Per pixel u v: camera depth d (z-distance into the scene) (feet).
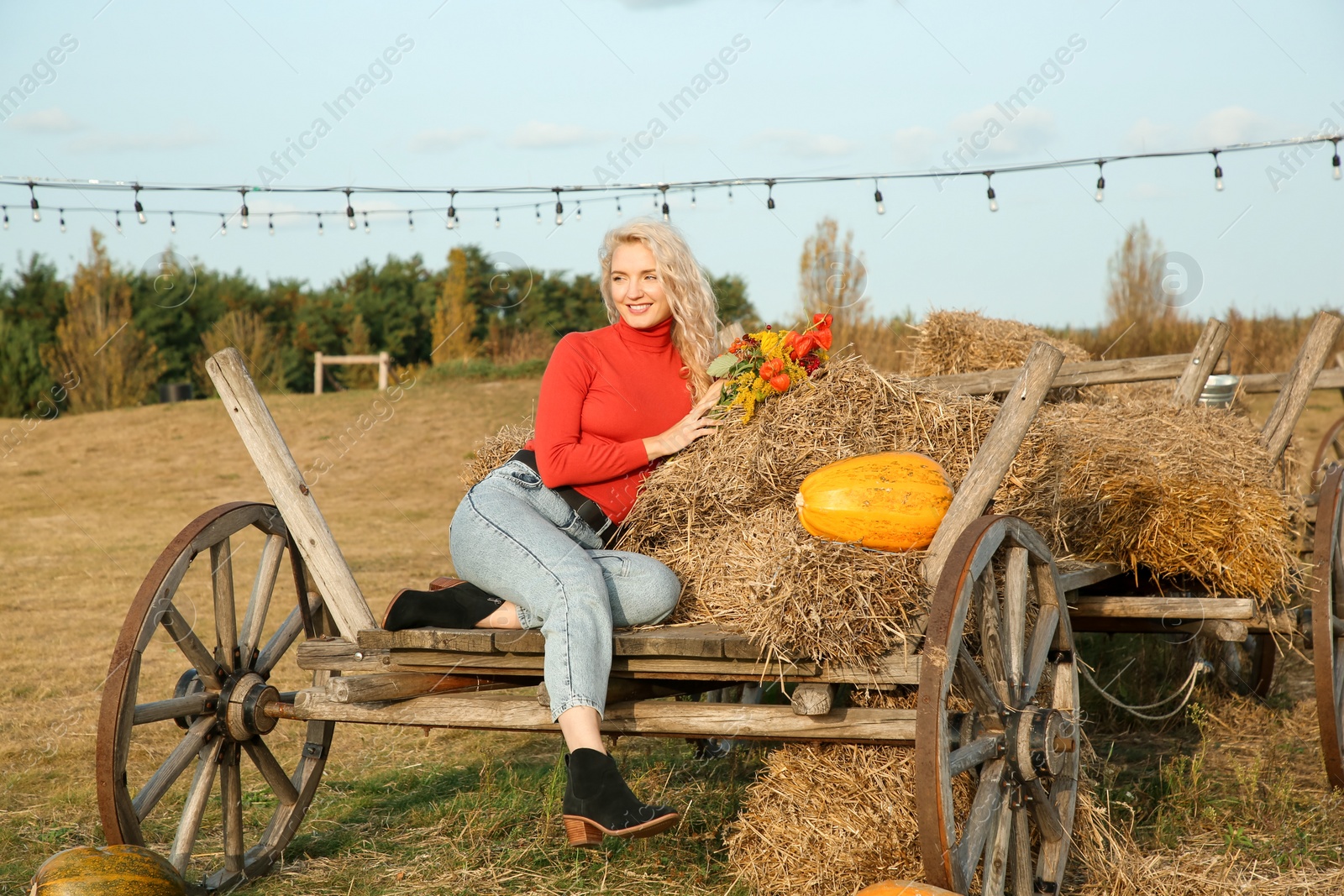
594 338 10.32
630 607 9.02
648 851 10.86
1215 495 11.73
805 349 10.08
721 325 11.03
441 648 8.86
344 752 15.23
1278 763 13.60
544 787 12.98
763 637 7.89
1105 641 17.80
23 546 35.88
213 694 10.32
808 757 9.29
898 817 8.90
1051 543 11.21
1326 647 11.93
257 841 11.56
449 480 49.32
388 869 10.78
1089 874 10.01
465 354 75.41
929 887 7.42
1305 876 9.94
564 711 8.18
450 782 13.75
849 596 7.80
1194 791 12.01
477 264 77.97
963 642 8.52
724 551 9.66
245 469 53.93
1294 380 14.84
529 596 8.75
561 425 9.74
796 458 9.60
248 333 74.13
